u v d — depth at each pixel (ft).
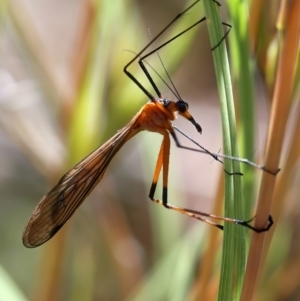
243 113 0.57
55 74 0.66
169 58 0.66
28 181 0.93
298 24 0.53
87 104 0.64
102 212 0.74
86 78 0.64
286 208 0.68
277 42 0.57
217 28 0.53
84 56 0.64
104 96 0.65
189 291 0.64
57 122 0.68
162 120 0.62
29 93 0.69
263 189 0.54
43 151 0.67
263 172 0.54
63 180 0.61
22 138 0.67
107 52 0.64
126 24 0.66
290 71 0.53
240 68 0.57
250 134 0.57
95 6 0.64
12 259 0.85
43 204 0.61
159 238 0.69
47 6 0.99
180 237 0.69
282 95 0.53
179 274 0.63
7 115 0.67
